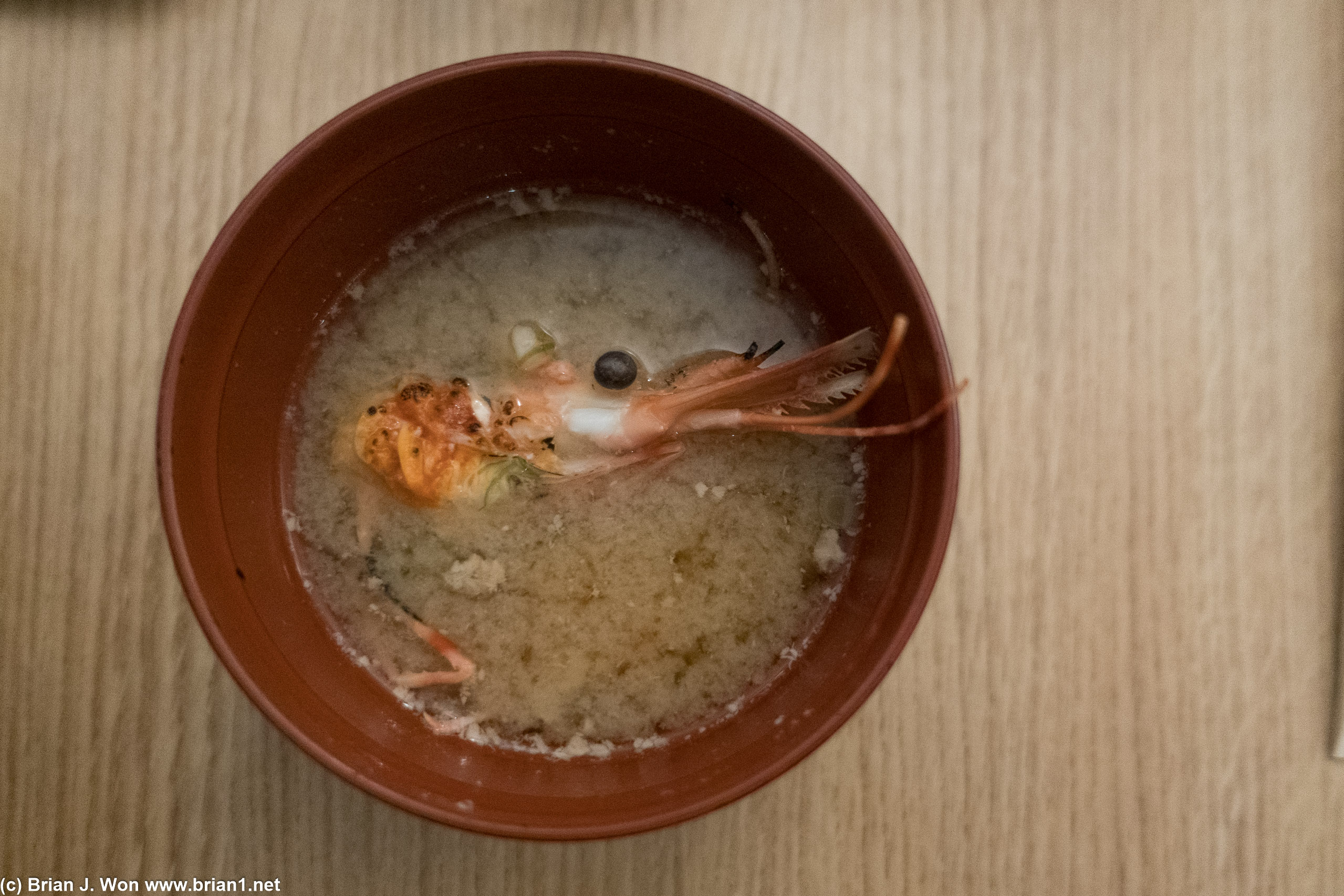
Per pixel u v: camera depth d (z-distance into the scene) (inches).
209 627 6.7
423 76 7.0
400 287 8.3
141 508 8.4
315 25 8.6
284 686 7.1
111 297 8.5
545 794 7.2
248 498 7.7
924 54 8.7
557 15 8.6
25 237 8.5
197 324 6.9
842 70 8.7
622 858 8.3
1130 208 8.7
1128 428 8.6
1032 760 8.5
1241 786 8.5
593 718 7.9
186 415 6.9
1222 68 8.8
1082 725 8.5
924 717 8.4
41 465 8.4
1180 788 8.5
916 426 7.1
